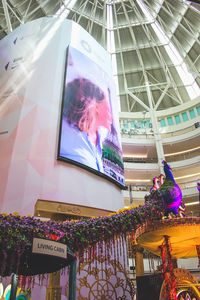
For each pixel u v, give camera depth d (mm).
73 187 9789
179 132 25281
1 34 20734
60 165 9828
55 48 12625
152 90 28234
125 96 28094
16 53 12766
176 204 6027
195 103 24875
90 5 22891
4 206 8453
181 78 26938
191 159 21938
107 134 12477
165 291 5613
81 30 14266
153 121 24938
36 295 7230
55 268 4801
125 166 22250
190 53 24312
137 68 27438
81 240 4336
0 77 12305
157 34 25141
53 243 3699
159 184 7000
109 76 14836
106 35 25516
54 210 8500
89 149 10992
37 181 9109
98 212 9367
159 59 25781
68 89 11469
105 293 8164
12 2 19516
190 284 5734
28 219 3830
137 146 24250
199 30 21688
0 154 9609
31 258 4203
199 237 5934
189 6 20266
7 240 3387
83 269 8125
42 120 10414
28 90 11078
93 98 12484
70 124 10750
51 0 21047
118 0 23203
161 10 23234
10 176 9031
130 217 5156
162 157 22812
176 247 7004
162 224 5398
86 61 13273
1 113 10805
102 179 11242
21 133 9977
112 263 8945
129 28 24953
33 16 21219
